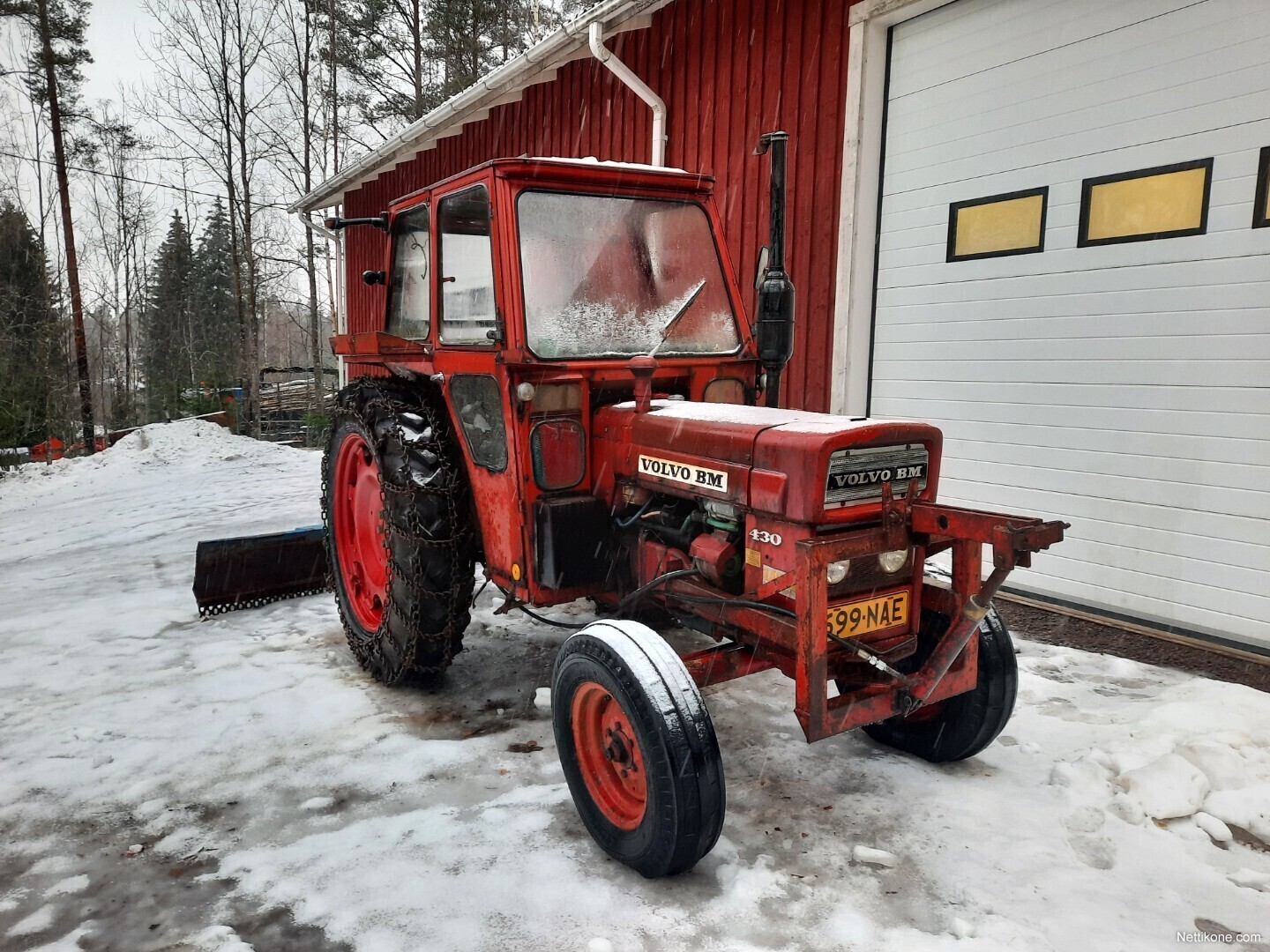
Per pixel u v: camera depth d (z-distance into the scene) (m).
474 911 2.04
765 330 3.10
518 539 2.90
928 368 4.95
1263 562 3.60
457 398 3.22
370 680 3.62
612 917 2.01
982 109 4.52
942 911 2.02
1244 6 3.48
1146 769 2.55
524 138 8.69
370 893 2.12
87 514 9.16
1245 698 3.10
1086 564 4.24
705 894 2.10
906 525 2.28
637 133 7.02
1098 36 3.98
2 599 5.41
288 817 2.51
